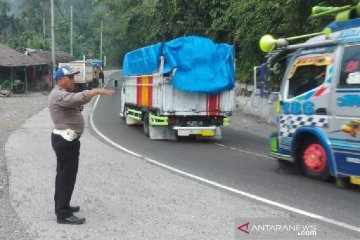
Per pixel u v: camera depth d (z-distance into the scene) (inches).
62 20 4163.4
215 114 614.5
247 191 338.0
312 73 378.3
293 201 311.1
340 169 350.0
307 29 669.3
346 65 343.0
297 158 403.5
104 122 860.6
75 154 257.4
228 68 609.0
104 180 368.8
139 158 478.6
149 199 310.3
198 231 246.5
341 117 345.4
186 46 594.2
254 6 958.4
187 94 601.6
